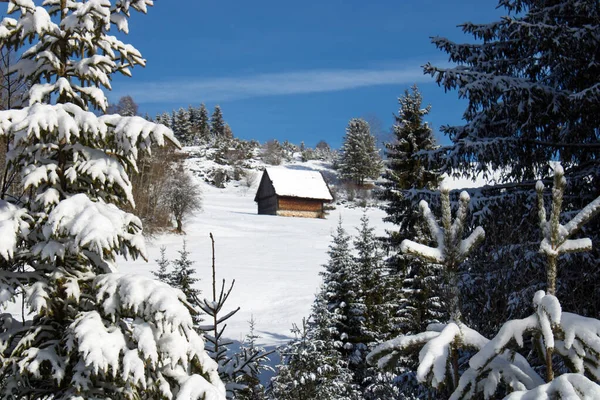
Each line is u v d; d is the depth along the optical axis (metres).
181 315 4.74
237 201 82.56
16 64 5.73
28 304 4.98
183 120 121.25
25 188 5.09
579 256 8.62
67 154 5.72
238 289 30.44
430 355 2.93
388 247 18.77
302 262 39.38
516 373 2.97
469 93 9.77
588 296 8.59
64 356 5.08
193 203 50.06
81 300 5.55
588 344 2.69
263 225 57.09
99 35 5.82
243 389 7.53
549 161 11.03
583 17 10.00
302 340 12.53
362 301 16.12
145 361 4.82
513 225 9.55
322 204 72.00
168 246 42.44
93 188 5.75
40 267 5.43
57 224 4.78
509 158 10.55
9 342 5.16
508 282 8.78
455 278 3.13
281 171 73.19
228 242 46.00
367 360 3.33
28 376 5.10
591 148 10.43
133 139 5.11
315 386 12.44
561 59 9.58
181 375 5.12
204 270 34.31
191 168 97.25
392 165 22.22
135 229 5.75
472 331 3.10
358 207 80.56
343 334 15.60
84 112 5.15
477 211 9.72
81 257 5.46
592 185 9.71
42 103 5.49
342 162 95.81
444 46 11.45
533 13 10.05
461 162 10.72
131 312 5.01
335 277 16.70
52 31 5.57
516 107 10.05
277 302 28.83
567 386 2.41
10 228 4.87
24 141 4.95
